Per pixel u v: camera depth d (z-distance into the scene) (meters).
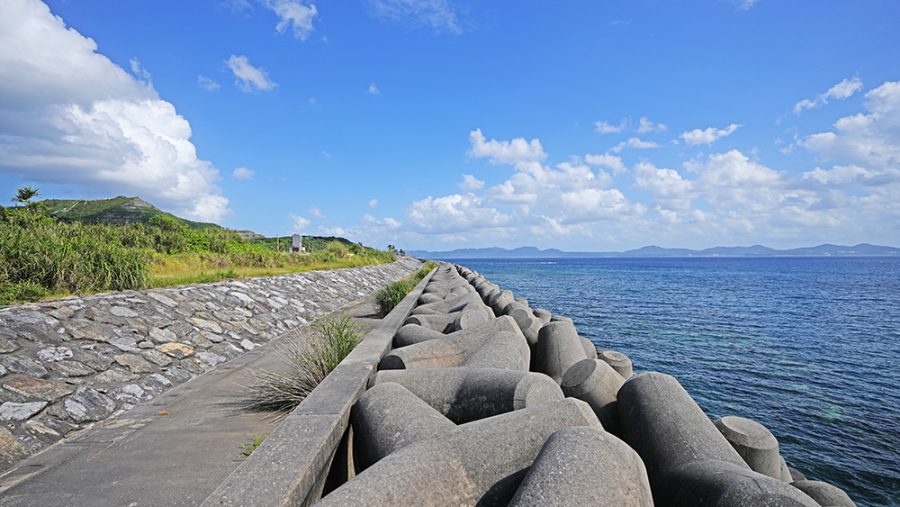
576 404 3.17
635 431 3.66
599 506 2.06
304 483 2.74
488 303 12.38
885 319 26.12
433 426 3.41
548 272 93.38
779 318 26.33
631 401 3.84
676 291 44.78
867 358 16.30
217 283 11.48
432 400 4.30
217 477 3.83
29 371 5.28
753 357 16.27
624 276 76.00
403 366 5.59
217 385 6.59
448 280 20.34
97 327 6.77
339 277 21.55
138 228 23.09
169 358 7.16
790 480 4.15
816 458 8.65
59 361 5.71
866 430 9.88
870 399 11.86
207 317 9.23
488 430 2.96
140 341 7.11
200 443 4.54
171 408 5.64
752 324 23.83
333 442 3.48
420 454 2.70
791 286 53.78
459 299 10.56
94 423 5.14
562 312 27.59
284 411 5.42
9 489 3.69
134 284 9.98
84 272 9.30
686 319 25.27
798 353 17.02
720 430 3.94
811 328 22.75
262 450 3.03
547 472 2.22
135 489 3.66
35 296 7.75
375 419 3.69
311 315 13.27
